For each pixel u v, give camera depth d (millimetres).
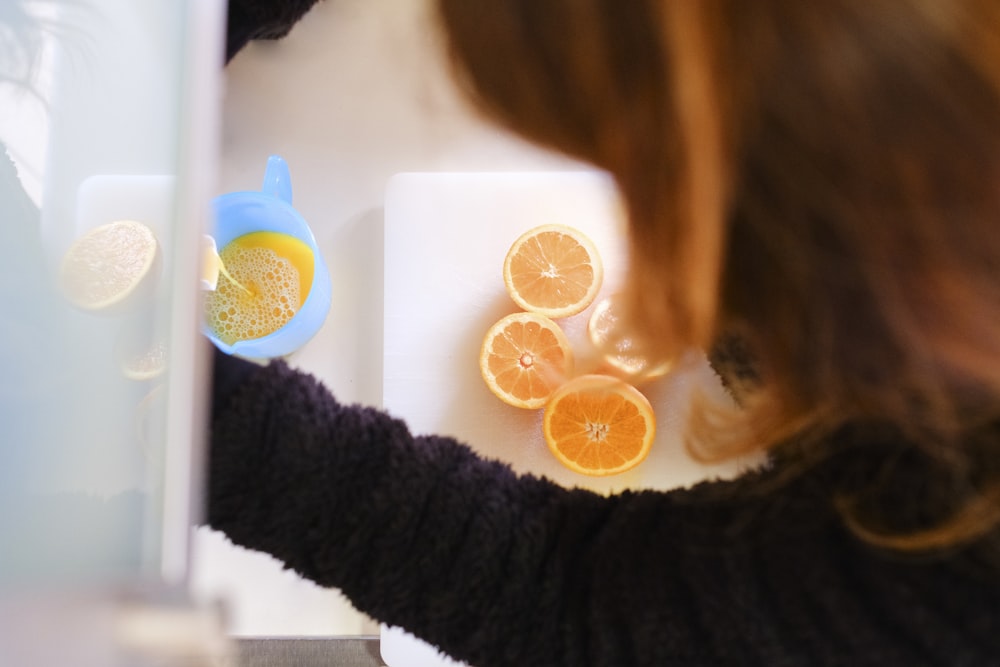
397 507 986
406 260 1182
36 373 864
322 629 1131
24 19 916
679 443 1152
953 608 909
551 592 977
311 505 984
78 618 769
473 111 854
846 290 762
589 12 712
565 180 1187
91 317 887
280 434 986
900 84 655
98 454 854
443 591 979
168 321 889
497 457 1163
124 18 913
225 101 1182
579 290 1161
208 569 1129
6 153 914
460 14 770
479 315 1179
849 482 919
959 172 676
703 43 669
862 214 708
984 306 722
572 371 1152
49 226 912
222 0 921
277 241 1133
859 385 838
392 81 1184
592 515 995
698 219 726
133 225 909
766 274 818
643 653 953
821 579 928
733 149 718
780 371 873
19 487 812
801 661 934
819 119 680
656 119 716
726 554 944
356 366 1173
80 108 916
